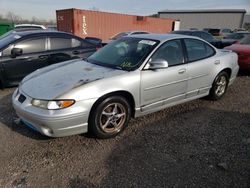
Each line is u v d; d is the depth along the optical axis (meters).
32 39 5.70
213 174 2.68
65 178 2.59
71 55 6.21
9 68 5.36
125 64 3.66
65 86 3.09
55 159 2.93
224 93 5.17
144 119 4.07
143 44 3.93
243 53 7.07
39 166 2.79
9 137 3.41
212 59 4.59
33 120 3.01
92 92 3.08
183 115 4.27
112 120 3.39
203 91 4.61
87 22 17.75
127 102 3.49
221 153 3.09
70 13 17.17
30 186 2.47
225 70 4.97
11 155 2.99
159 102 3.86
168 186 2.49
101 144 3.27
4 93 5.30
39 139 3.37
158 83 3.71
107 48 4.35
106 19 18.91
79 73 3.48
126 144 3.29
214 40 12.44
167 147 3.22
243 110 4.56
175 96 4.07
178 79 3.98
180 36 4.23
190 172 2.71
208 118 4.16
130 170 2.73
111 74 3.38
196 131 3.68
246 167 2.80
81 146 3.21
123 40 4.37
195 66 4.23
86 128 3.16
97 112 3.19
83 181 2.55
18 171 2.70
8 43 5.45
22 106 3.11
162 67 3.53
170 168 2.78
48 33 5.96
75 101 2.97
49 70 3.81
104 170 2.73
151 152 3.09
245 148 3.21
